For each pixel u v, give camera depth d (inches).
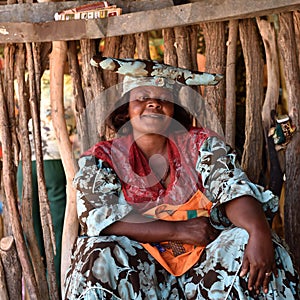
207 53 124.6
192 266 90.5
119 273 87.0
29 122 136.5
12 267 120.7
